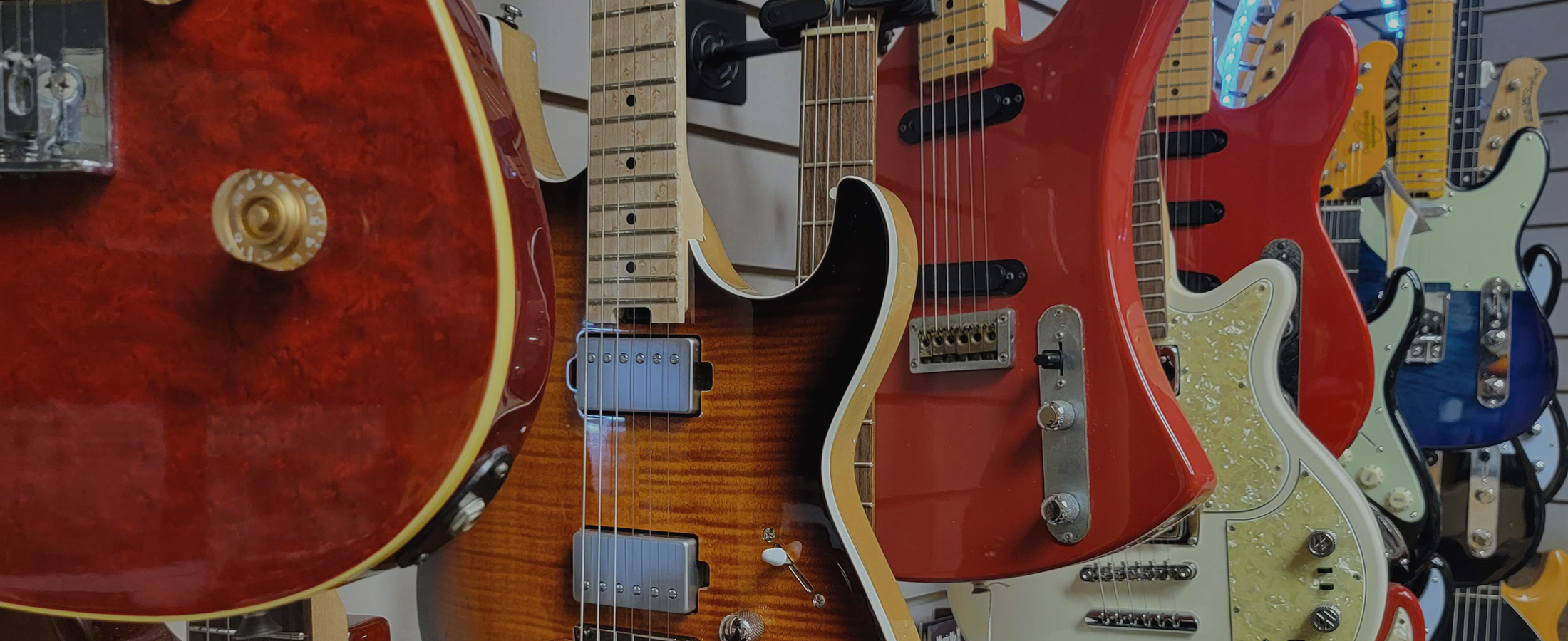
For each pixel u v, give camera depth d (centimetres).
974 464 125
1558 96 254
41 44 87
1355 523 137
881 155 132
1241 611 141
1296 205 156
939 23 128
